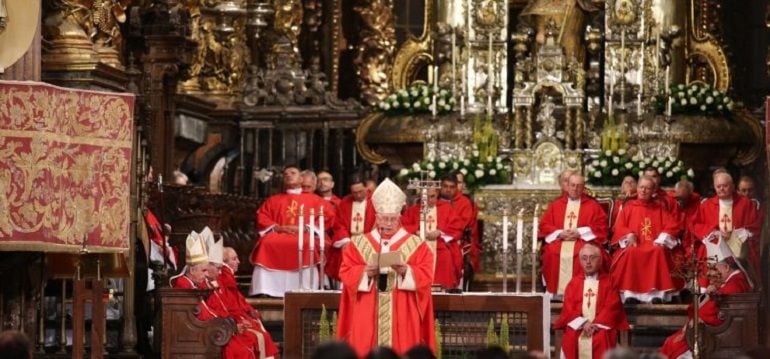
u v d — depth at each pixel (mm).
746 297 45438
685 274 46469
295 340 43312
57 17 47031
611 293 46906
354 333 41750
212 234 45594
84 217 40562
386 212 42188
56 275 43531
